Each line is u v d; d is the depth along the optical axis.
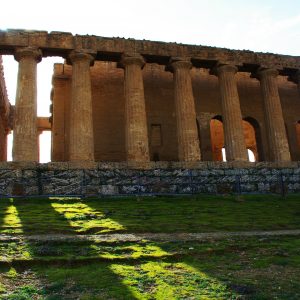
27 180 27.23
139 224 18.64
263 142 42.88
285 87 45.84
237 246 14.72
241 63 37.00
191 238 16.00
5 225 17.78
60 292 10.21
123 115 39.69
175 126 40.75
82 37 33.66
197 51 36.16
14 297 9.73
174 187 29.64
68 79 40.19
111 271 11.85
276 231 18.38
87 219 19.70
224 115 35.41
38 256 13.03
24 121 30.11
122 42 34.47
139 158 31.45
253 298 9.70
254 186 31.20
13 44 32.19
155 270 11.97
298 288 10.46
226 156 34.53
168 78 42.12
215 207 23.62
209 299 9.63
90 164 28.92
